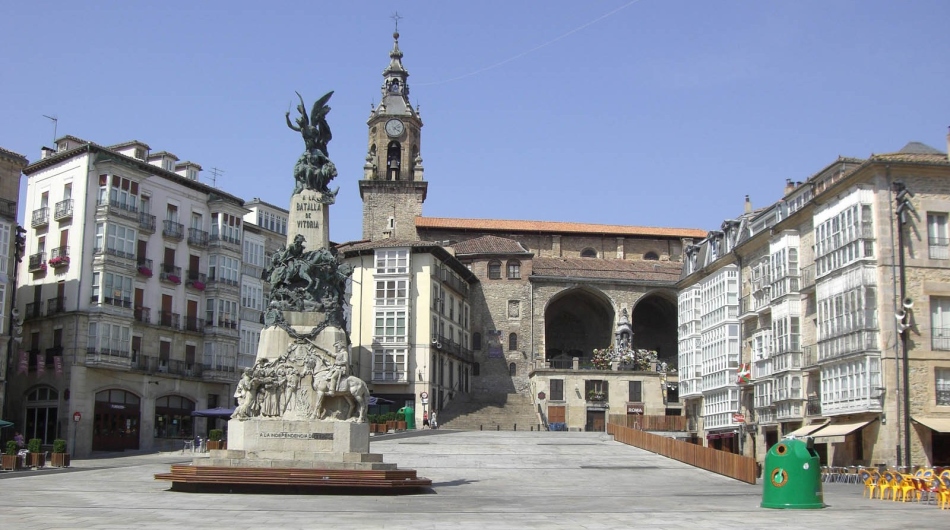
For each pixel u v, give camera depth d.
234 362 68.44
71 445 55.56
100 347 57.34
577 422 82.12
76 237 58.56
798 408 50.12
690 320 70.75
